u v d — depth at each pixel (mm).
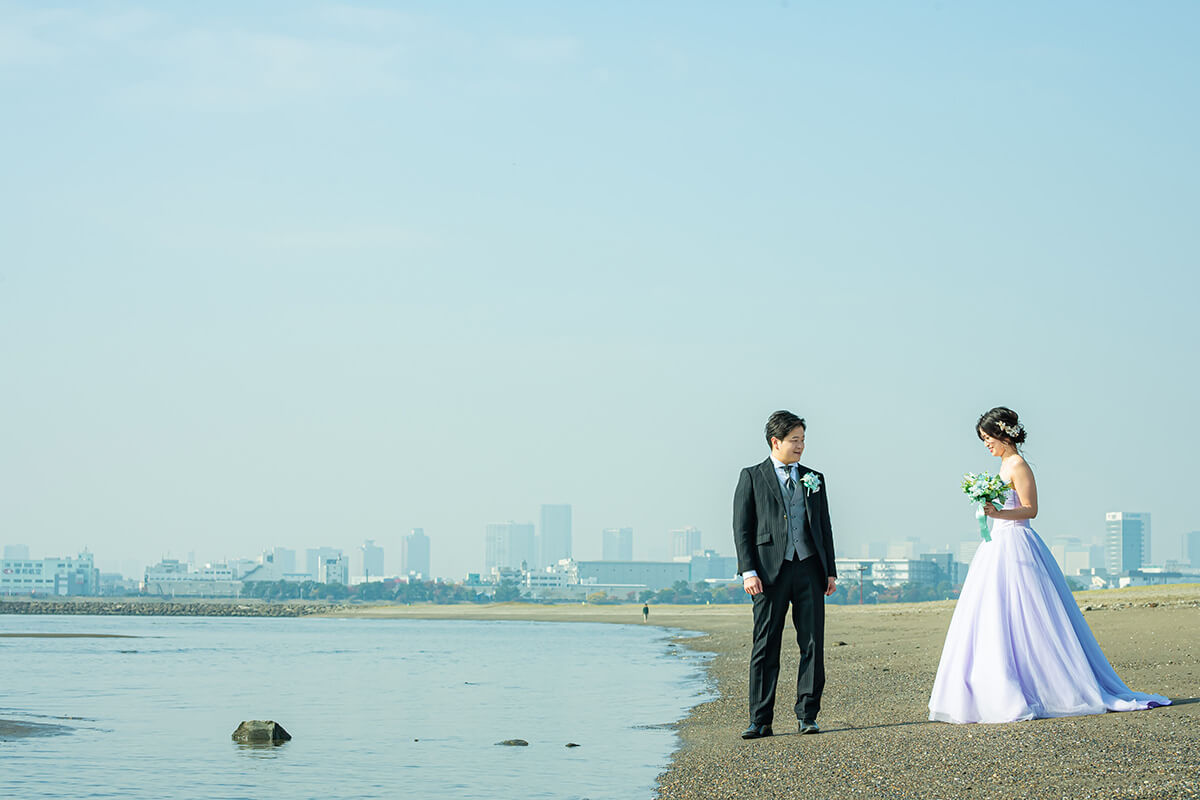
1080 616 10422
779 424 10812
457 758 12648
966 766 8344
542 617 141500
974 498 10336
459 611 188000
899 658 22625
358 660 36469
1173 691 12086
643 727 14992
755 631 11195
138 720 17328
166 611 185500
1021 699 9891
